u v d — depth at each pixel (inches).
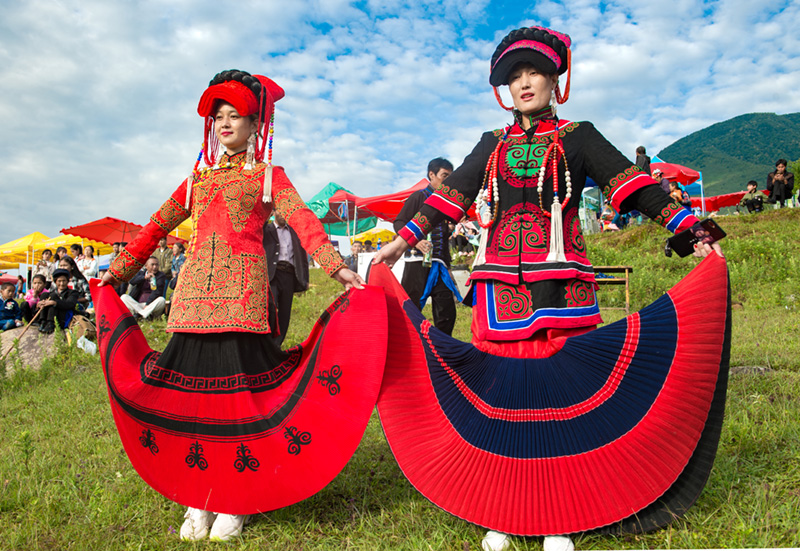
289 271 233.8
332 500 111.8
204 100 111.3
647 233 552.1
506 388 92.2
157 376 103.9
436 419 97.9
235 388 101.7
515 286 97.5
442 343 98.2
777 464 105.5
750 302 329.1
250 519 105.1
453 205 106.0
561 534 87.6
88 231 715.4
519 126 106.1
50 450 147.3
